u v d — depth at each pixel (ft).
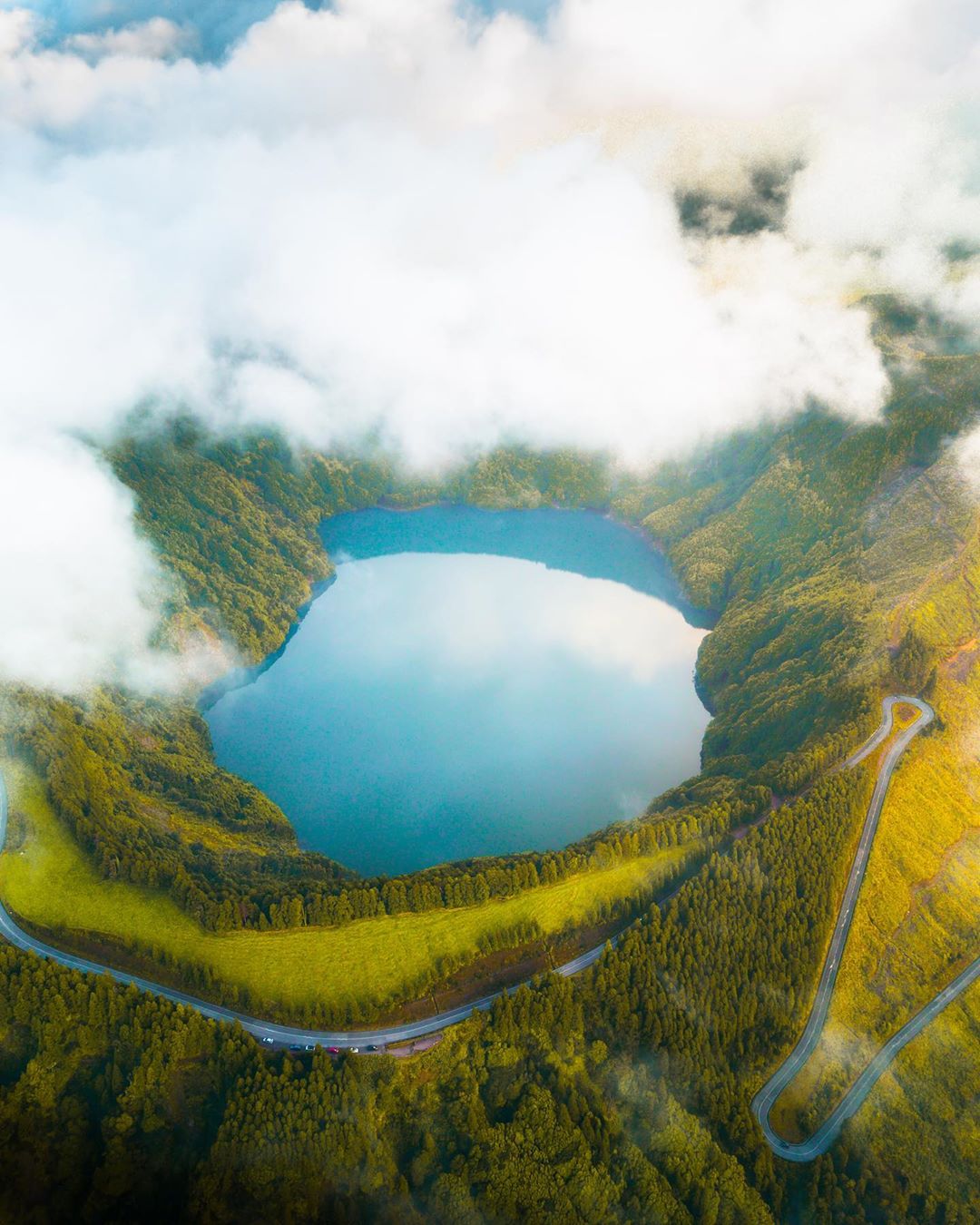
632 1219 640.17
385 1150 643.86
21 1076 639.35
